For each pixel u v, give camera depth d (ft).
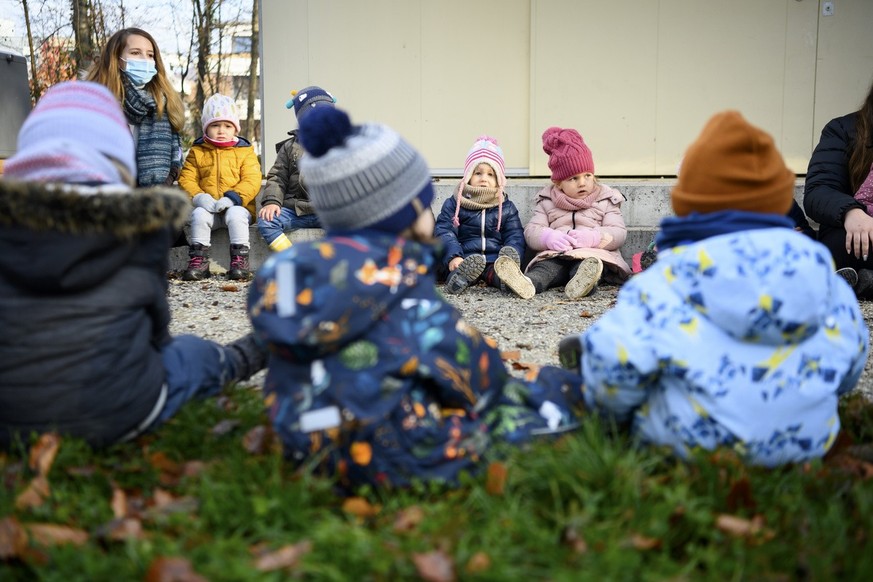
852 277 19.30
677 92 25.96
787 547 7.09
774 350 7.93
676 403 8.11
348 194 8.09
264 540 7.34
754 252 7.70
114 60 21.70
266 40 26.89
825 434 8.29
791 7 25.31
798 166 25.75
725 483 7.80
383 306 7.71
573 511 7.38
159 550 6.92
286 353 7.75
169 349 9.84
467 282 20.97
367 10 26.78
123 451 8.98
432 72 26.89
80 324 8.47
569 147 22.47
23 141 8.98
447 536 7.06
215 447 9.05
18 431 8.59
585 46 26.09
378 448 7.74
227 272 24.71
